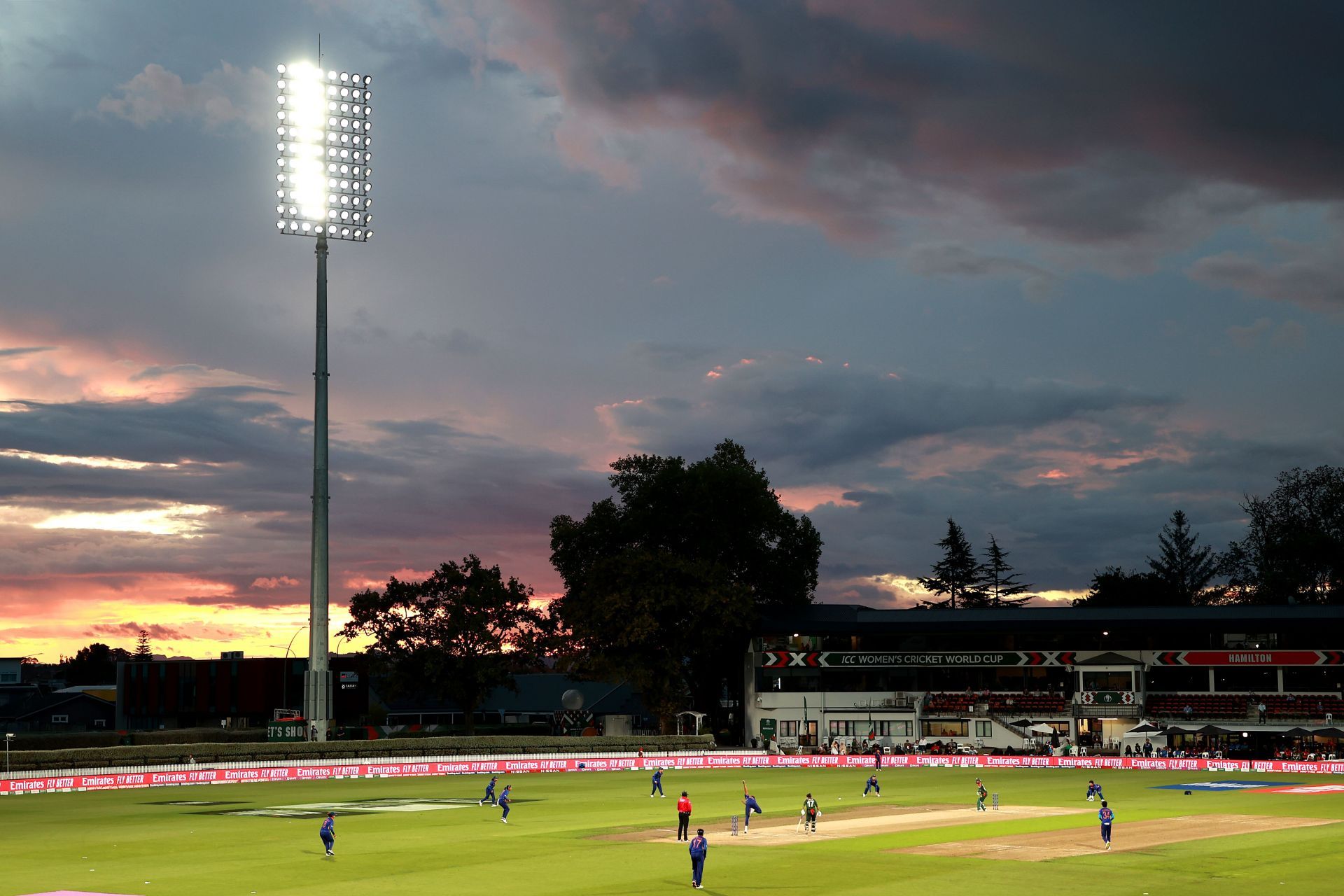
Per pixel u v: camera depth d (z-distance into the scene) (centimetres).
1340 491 16688
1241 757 12250
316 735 10412
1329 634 13550
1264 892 4134
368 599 13525
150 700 15788
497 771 10919
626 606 13188
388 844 5578
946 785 9131
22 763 9006
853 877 4500
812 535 14975
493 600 13538
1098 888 4228
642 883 4372
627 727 14138
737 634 14512
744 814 6750
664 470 14538
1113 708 13238
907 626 14100
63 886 4372
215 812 7244
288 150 10494
